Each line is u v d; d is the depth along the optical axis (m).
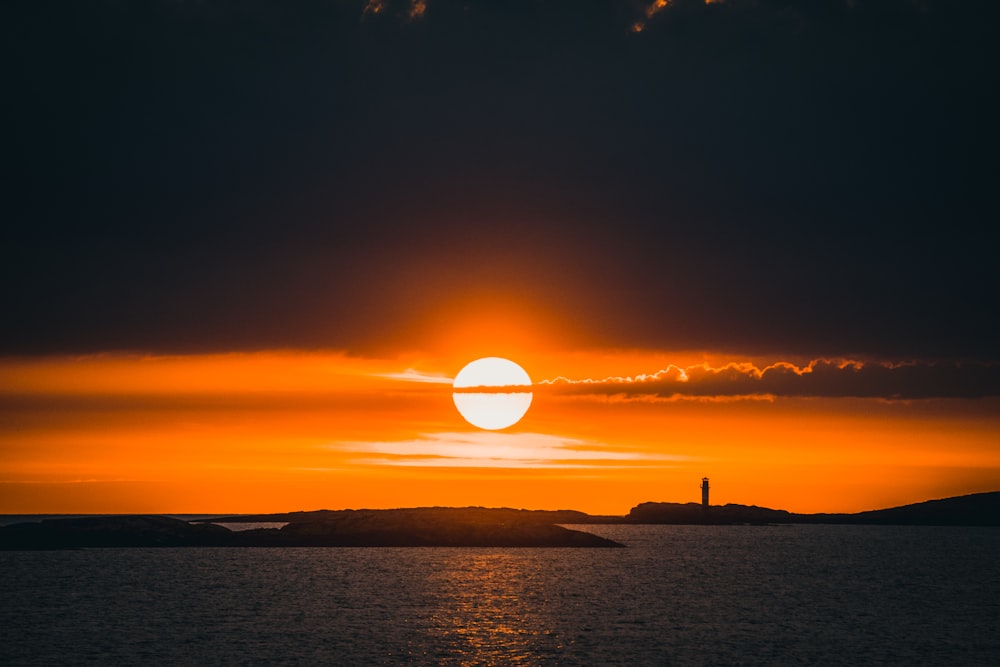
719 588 142.75
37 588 134.25
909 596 133.50
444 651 86.81
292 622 103.69
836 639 94.56
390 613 111.31
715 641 93.00
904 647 90.31
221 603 118.94
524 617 108.94
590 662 82.56
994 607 121.12
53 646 88.12
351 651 86.50
